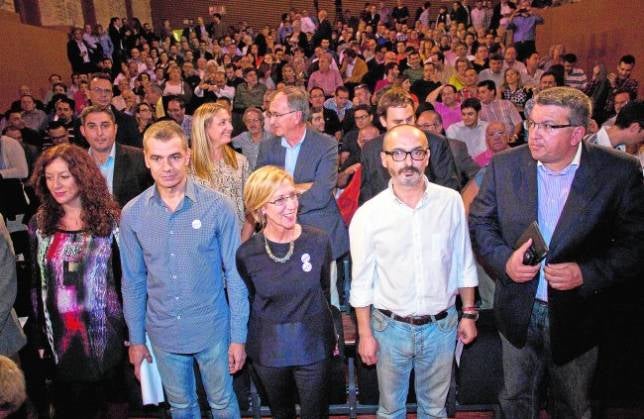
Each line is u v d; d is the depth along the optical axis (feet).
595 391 7.85
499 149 12.60
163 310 6.51
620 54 28.40
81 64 37.99
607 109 23.54
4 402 4.87
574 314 5.99
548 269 5.76
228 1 57.77
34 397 7.62
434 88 24.49
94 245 6.71
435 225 6.19
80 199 6.72
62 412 7.37
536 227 5.68
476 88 19.98
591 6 30.48
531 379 6.69
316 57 33.53
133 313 6.75
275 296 6.21
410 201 6.16
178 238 6.32
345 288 10.41
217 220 6.39
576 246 5.79
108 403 7.75
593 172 5.74
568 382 6.41
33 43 34.86
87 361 6.84
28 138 21.54
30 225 6.88
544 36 35.22
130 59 39.40
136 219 6.39
